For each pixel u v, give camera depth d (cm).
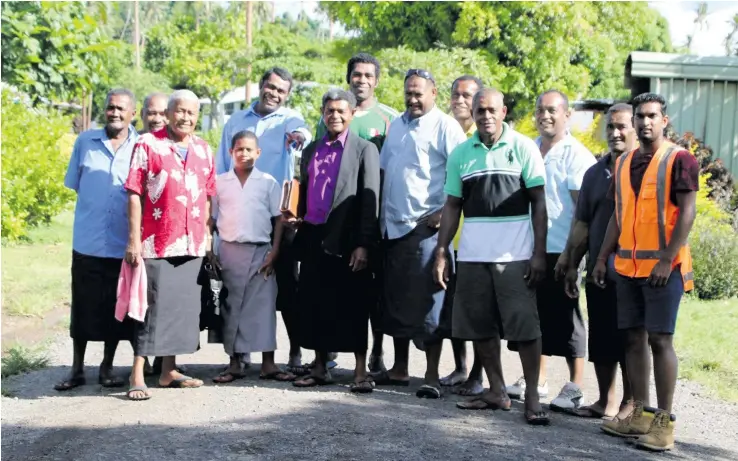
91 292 633
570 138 622
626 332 534
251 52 3184
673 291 508
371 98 692
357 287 620
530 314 550
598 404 584
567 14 2552
